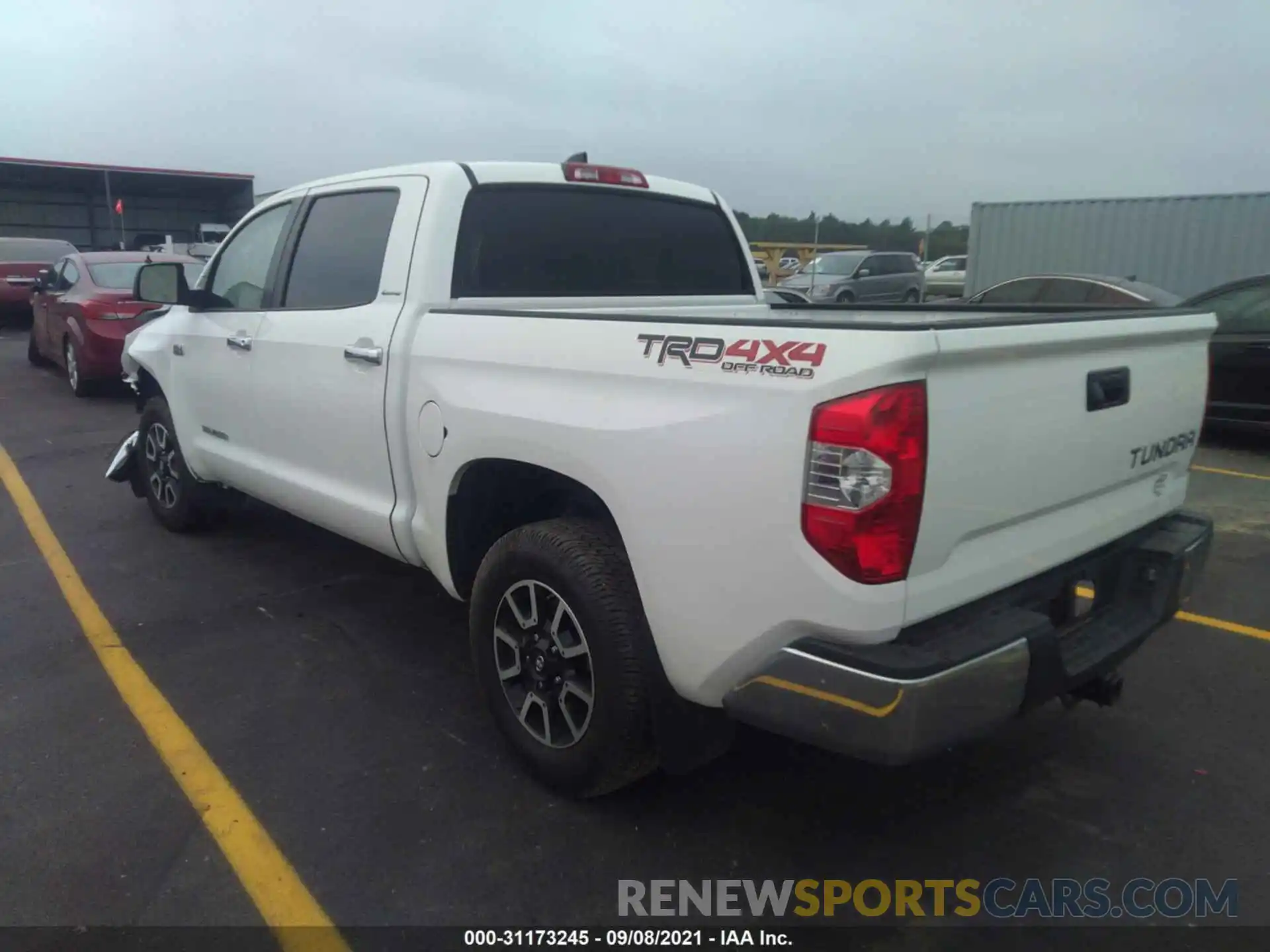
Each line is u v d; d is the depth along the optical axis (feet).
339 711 12.30
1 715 12.12
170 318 17.93
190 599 15.94
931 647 7.66
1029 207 58.03
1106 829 10.07
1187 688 13.11
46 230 105.50
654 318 8.72
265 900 8.87
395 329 11.66
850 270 72.69
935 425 7.39
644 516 8.64
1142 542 10.37
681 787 10.69
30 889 8.96
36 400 35.27
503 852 9.57
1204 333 10.64
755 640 8.04
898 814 10.30
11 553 18.24
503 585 10.36
